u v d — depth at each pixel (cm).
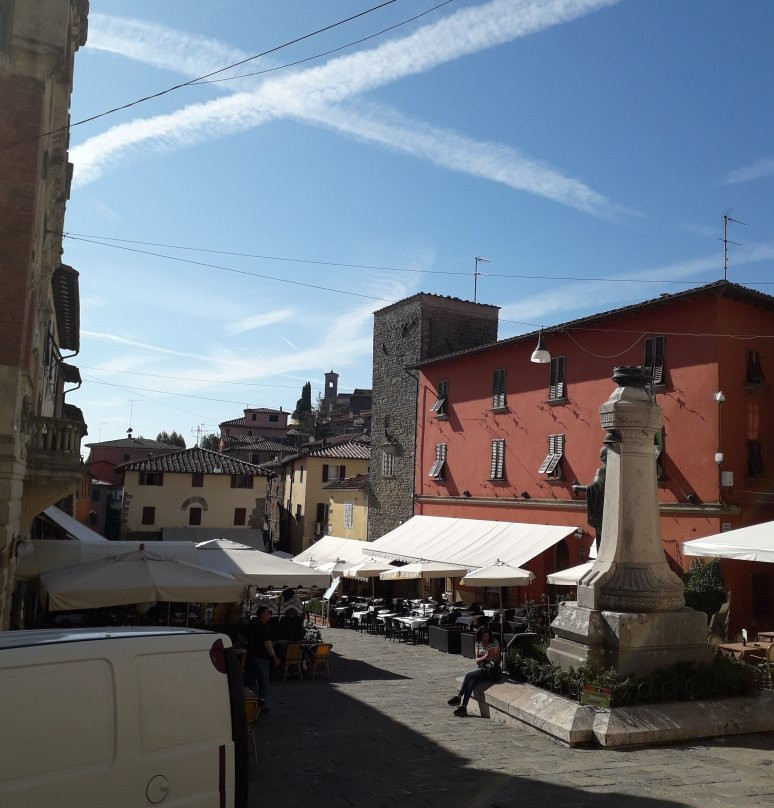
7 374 1116
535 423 2966
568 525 2745
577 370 2766
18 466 1179
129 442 7425
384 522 4050
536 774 832
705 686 1028
